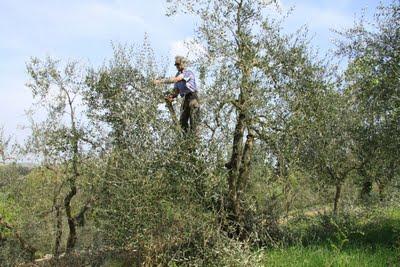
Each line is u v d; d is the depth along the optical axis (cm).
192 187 1175
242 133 1288
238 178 1320
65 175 1623
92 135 1531
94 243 1493
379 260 1120
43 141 1627
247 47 1289
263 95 1268
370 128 1477
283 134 1308
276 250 1281
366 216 1578
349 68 1465
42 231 1722
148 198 1159
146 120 1188
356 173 1750
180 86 1224
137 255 1276
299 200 1588
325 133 1515
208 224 1190
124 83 1363
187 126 1232
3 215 1673
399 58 1315
